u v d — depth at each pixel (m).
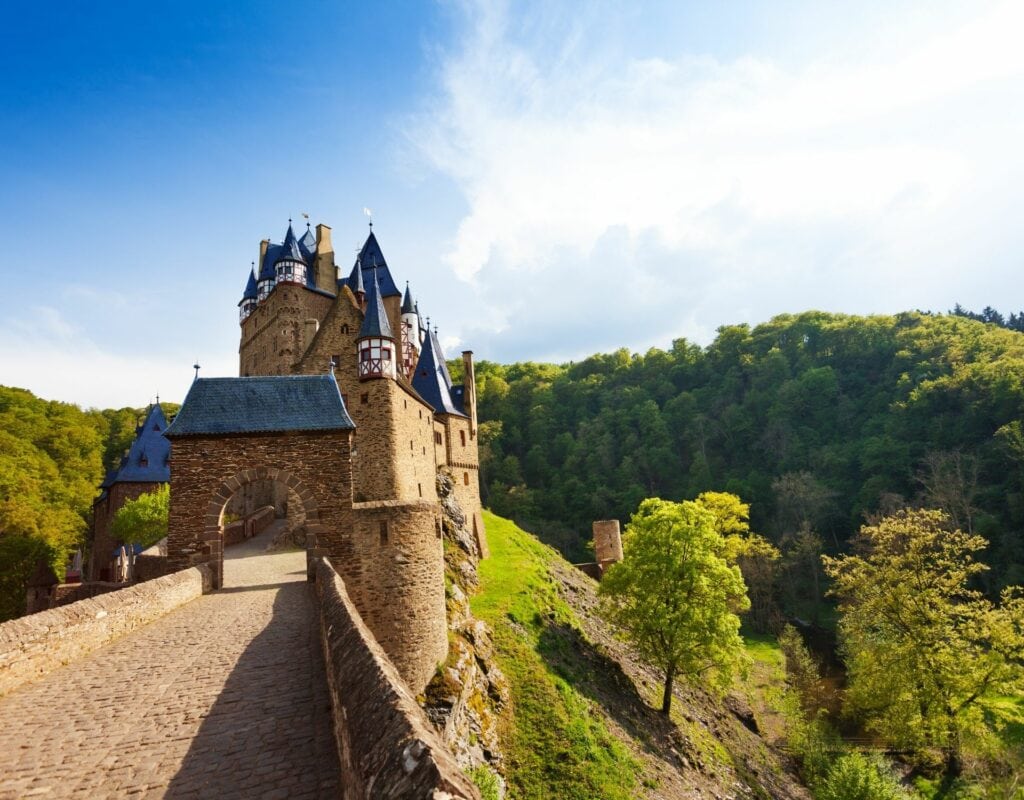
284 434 19.78
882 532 32.44
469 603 30.05
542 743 20.83
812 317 115.88
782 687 40.12
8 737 7.61
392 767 4.23
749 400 98.69
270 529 39.53
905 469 69.06
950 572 29.58
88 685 9.51
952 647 28.33
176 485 19.22
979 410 68.38
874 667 29.92
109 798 6.13
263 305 53.97
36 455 59.62
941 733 27.11
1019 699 35.09
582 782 19.38
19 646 9.52
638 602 31.19
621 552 56.56
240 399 20.64
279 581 19.36
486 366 139.88
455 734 17.70
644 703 29.11
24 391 77.50
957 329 91.69
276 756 6.97
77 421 77.94
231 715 8.16
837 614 58.91
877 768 25.56
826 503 69.56
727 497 63.91
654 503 34.09
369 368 33.50
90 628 11.41
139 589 13.83
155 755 7.05
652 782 21.34
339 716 6.79
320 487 19.64
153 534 36.72
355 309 40.50
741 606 30.66
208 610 14.91
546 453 104.88
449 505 40.16
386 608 18.91
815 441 84.75
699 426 96.44
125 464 51.53
